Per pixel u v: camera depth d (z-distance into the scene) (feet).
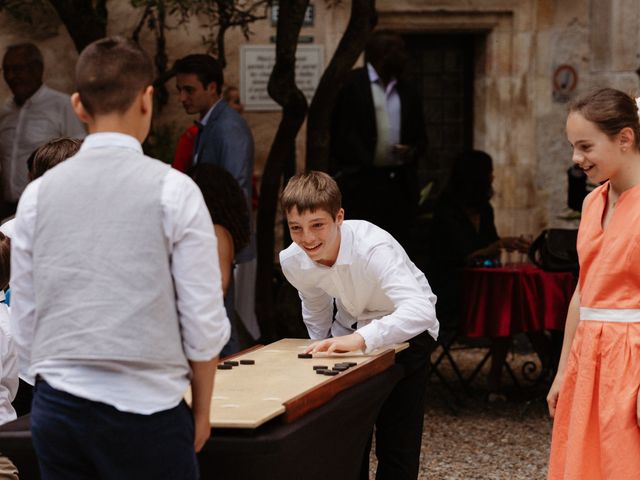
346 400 11.09
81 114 9.30
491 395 23.93
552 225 31.96
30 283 9.14
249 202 21.54
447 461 19.45
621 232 11.69
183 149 23.03
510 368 24.81
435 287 23.54
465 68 32.04
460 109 32.14
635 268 11.58
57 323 8.70
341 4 29.35
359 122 25.49
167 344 8.71
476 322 22.53
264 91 29.30
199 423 9.13
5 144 24.84
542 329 22.17
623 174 11.76
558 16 31.37
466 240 23.34
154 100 28.45
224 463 9.68
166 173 8.89
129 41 9.27
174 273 8.78
